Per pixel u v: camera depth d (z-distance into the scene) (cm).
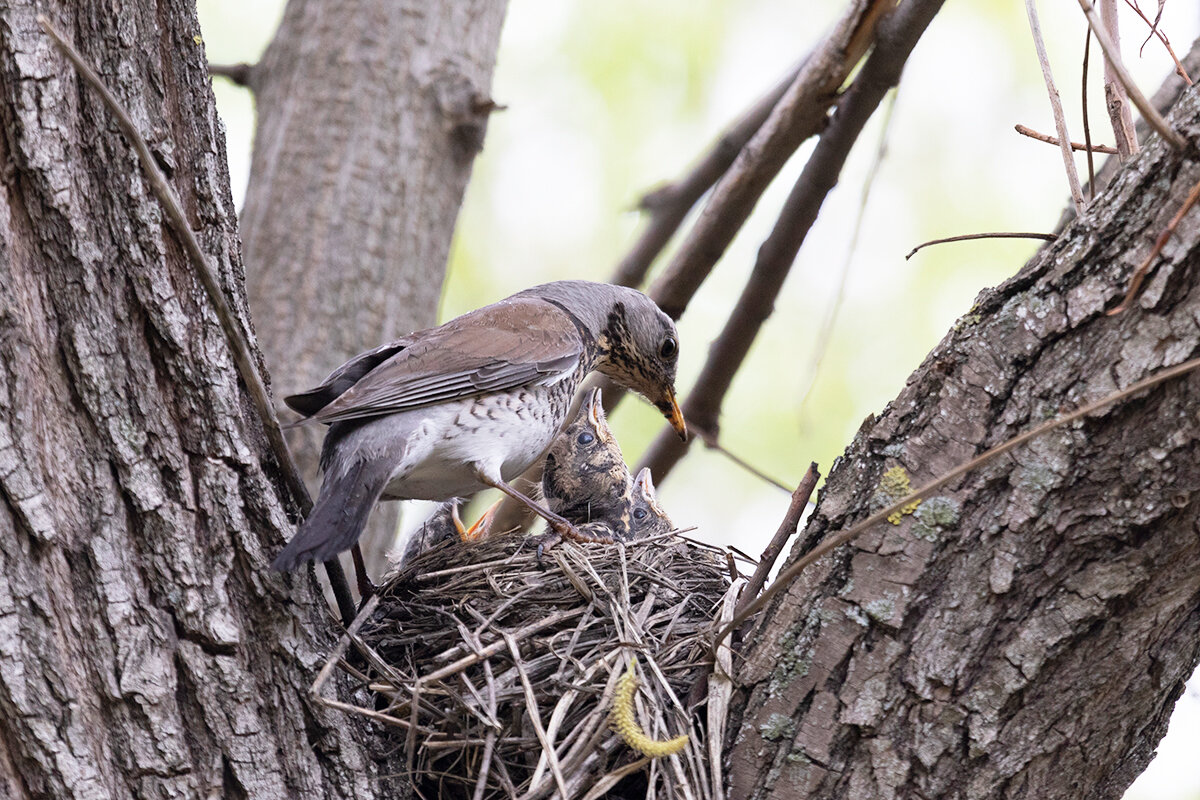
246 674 540
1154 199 518
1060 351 537
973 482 549
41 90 507
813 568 584
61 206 513
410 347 806
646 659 641
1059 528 530
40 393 512
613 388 1112
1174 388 504
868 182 891
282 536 566
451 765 605
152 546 529
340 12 1154
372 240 1093
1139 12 679
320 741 558
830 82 890
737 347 1032
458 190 1161
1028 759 548
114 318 528
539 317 895
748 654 603
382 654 671
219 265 566
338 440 769
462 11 1177
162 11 548
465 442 805
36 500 504
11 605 498
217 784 524
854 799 556
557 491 973
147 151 497
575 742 591
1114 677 539
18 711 493
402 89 1134
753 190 966
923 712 552
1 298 504
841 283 898
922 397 574
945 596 551
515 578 721
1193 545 517
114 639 514
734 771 580
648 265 1156
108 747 509
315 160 1106
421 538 959
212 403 548
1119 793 580
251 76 1174
